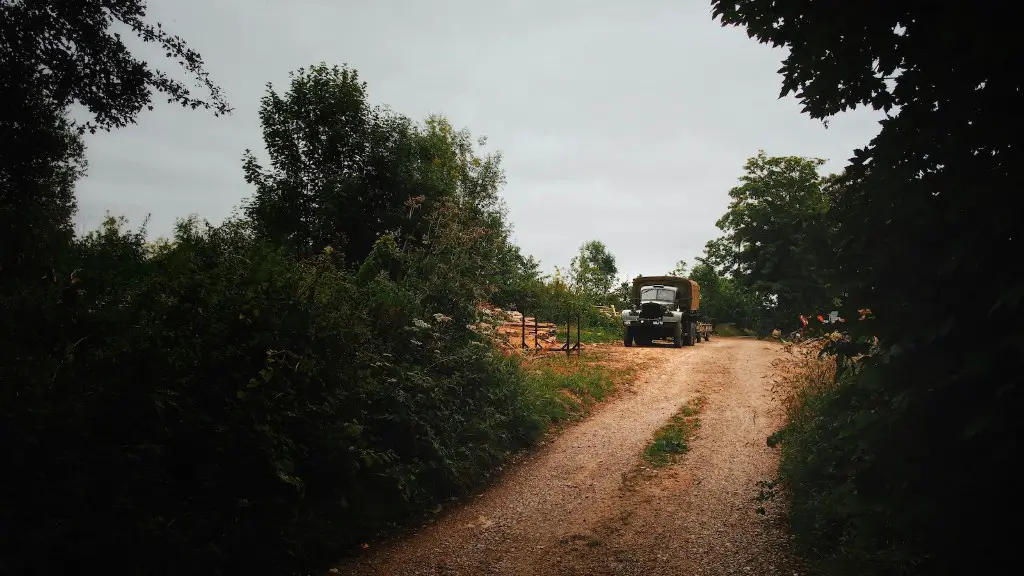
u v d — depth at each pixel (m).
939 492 2.74
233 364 4.29
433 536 5.32
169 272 4.64
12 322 3.33
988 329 2.62
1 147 10.08
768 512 5.71
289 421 4.51
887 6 2.84
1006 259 2.54
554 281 27.23
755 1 3.31
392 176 16.73
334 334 5.34
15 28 9.90
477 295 8.88
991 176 2.50
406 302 7.65
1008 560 2.61
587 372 14.41
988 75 2.58
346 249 15.42
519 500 6.38
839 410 3.30
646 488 6.73
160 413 3.55
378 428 5.84
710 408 11.28
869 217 2.92
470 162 25.17
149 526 3.27
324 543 4.62
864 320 2.98
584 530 5.46
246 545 3.91
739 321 45.66
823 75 3.13
